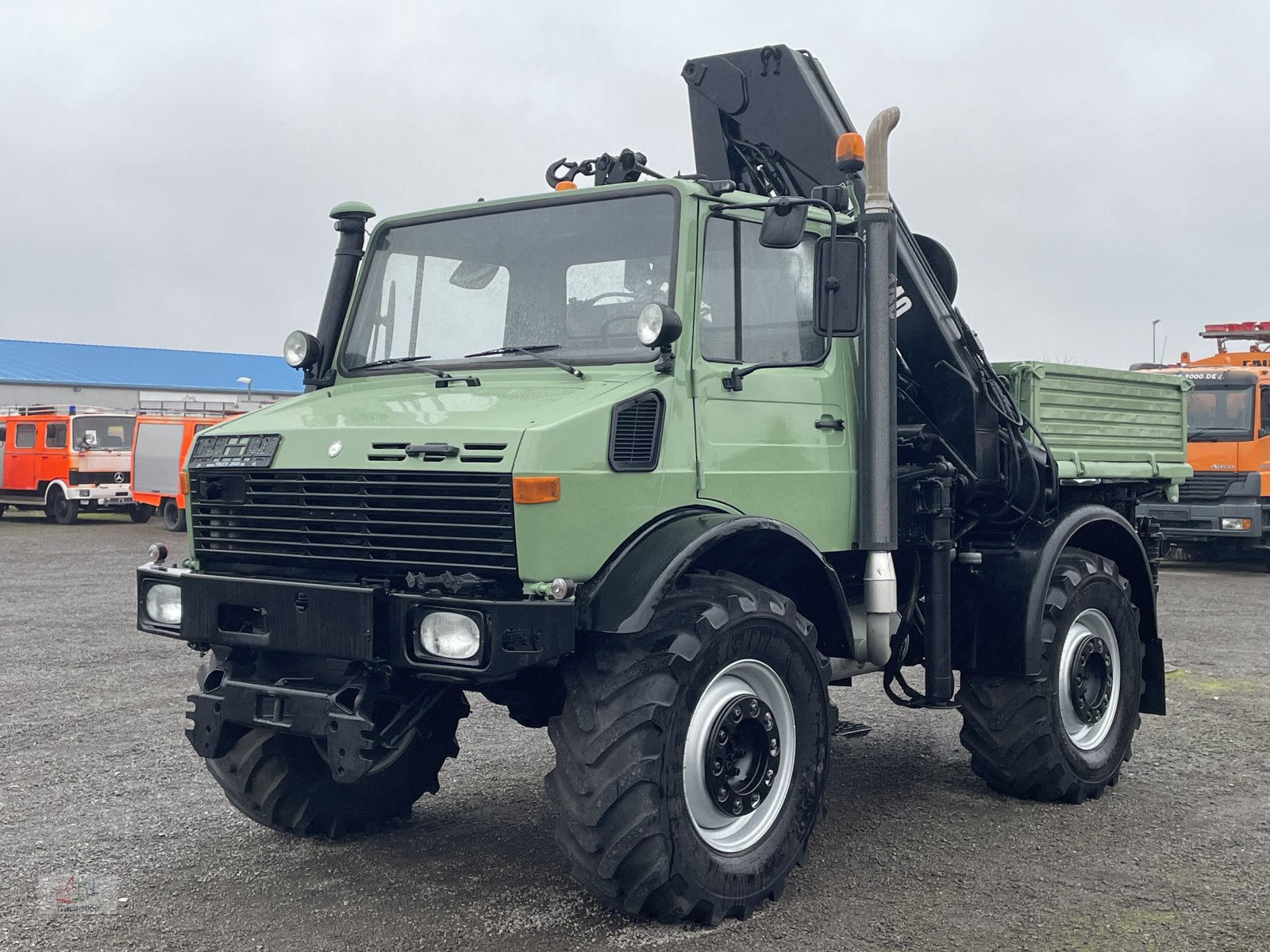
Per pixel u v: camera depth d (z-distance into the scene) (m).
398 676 4.36
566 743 4.19
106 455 30.30
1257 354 19.31
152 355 68.44
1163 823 5.64
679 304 4.58
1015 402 6.20
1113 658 6.34
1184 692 8.70
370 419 4.55
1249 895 4.66
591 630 4.15
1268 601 14.23
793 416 5.01
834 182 6.15
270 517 4.59
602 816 4.09
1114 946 4.17
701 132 6.65
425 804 5.96
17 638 11.54
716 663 4.35
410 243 5.46
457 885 4.79
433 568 4.21
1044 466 6.08
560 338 4.89
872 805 5.93
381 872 4.95
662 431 4.43
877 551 5.20
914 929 4.32
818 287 4.71
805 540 4.75
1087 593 6.08
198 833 5.48
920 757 6.93
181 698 8.62
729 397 4.73
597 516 4.19
